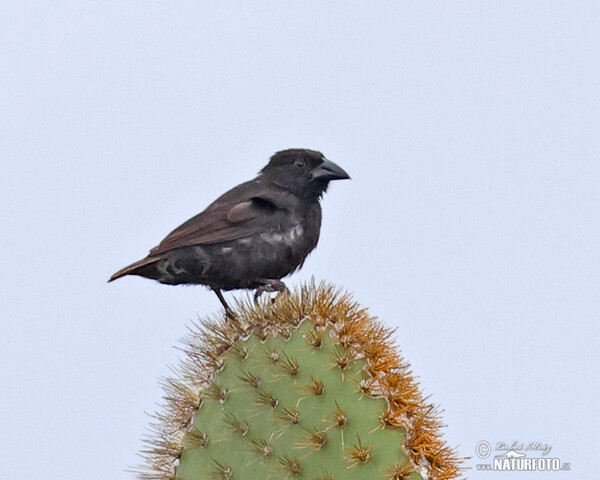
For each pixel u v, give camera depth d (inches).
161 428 410.9
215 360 410.3
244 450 390.6
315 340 392.2
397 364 390.6
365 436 373.7
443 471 373.1
